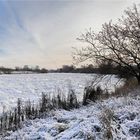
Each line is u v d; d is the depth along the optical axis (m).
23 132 10.54
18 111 13.00
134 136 7.21
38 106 15.65
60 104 14.49
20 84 46.09
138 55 15.28
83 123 8.25
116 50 15.59
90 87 16.27
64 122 10.48
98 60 16.30
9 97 26.00
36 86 41.19
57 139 8.21
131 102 10.54
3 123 12.00
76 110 12.73
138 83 15.57
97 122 8.05
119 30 15.38
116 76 16.67
